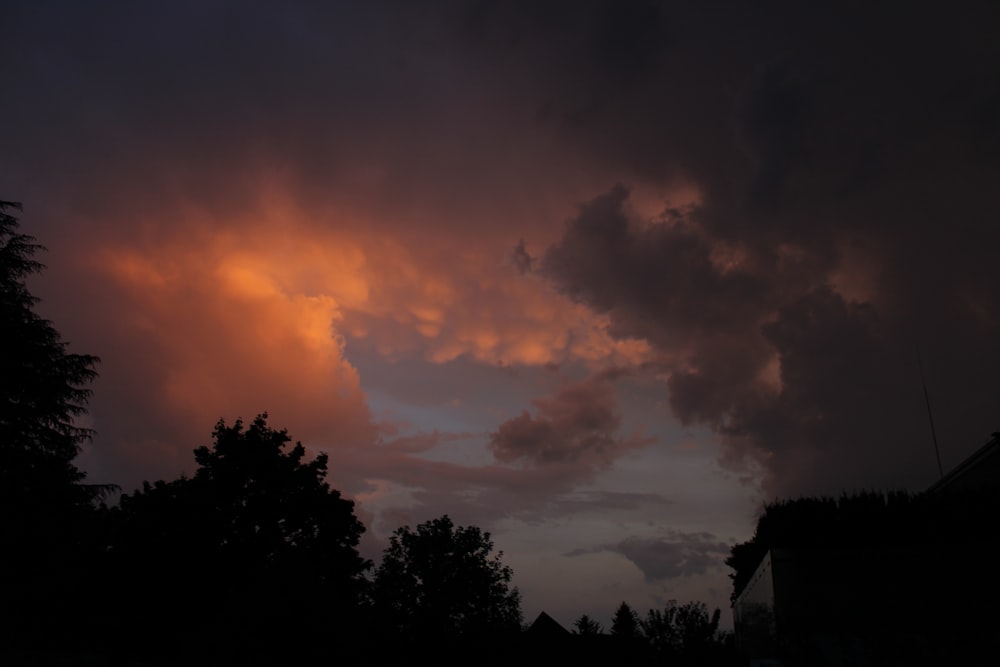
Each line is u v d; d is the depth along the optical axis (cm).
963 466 2777
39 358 2858
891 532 2506
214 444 3269
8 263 2864
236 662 2394
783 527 2877
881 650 1484
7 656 3109
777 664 1592
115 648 2848
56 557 2870
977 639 1409
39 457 2806
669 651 2106
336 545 3238
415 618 2808
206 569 2812
